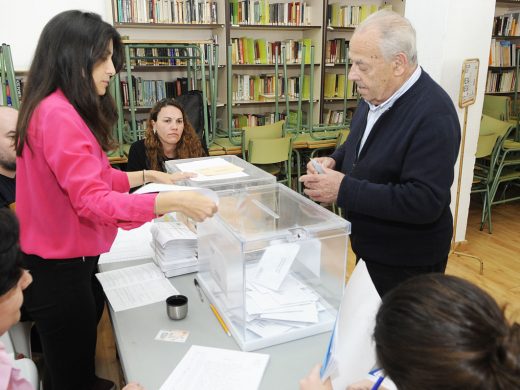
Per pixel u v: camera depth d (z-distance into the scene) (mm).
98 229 1255
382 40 1386
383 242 1578
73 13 1142
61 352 1307
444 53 3049
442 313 570
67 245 1204
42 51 1140
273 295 1248
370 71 1437
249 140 3906
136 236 1852
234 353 1098
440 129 1375
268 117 5172
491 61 5488
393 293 639
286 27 4844
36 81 1146
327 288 1281
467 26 3094
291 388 993
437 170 1380
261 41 4891
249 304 1195
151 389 986
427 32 3119
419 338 568
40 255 1198
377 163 1517
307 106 5289
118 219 1074
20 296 863
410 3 3201
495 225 4184
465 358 546
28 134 1132
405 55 1396
